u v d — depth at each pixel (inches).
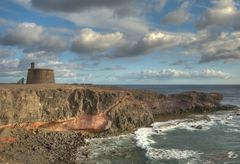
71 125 1895.9
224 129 2154.3
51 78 2470.5
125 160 1422.2
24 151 1414.9
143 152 1547.7
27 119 1740.9
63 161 1348.4
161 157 1471.5
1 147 1439.5
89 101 1972.2
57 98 1878.7
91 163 1368.1
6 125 1642.5
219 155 1515.7
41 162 1307.8
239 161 1419.8
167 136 1914.4
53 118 1844.2
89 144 1680.6
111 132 1955.0
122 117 2052.2
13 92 1706.4
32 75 2410.2
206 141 1803.6
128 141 1763.0
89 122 1943.9
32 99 1771.7
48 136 1708.9
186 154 1525.6
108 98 2026.3
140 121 2166.6
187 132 2039.9
